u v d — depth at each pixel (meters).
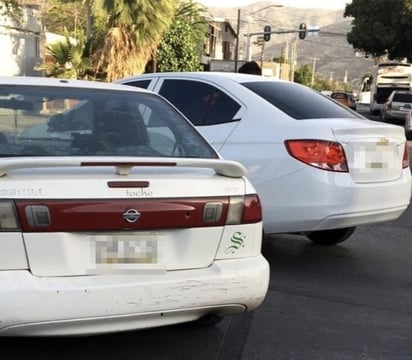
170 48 27.62
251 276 3.32
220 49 61.72
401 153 5.51
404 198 5.44
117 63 20.67
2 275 2.88
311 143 4.96
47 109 3.78
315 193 4.91
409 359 3.76
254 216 3.43
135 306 3.03
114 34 20.38
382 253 6.18
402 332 4.17
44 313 2.88
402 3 36.59
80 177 3.05
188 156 3.82
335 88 114.75
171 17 21.53
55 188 2.98
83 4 22.56
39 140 3.58
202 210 3.23
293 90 5.86
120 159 3.12
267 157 5.11
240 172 3.39
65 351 3.67
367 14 39.09
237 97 5.57
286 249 6.22
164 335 3.97
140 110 4.03
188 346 3.82
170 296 3.10
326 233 6.30
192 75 6.07
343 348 3.88
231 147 5.33
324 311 4.50
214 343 3.89
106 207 3.02
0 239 2.87
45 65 22.50
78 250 3.00
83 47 21.22
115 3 19.88
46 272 2.95
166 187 3.18
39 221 2.92
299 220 5.00
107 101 4.00
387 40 38.00
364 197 5.03
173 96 6.07
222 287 3.23
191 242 3.22
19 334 2.91
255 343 3.91
